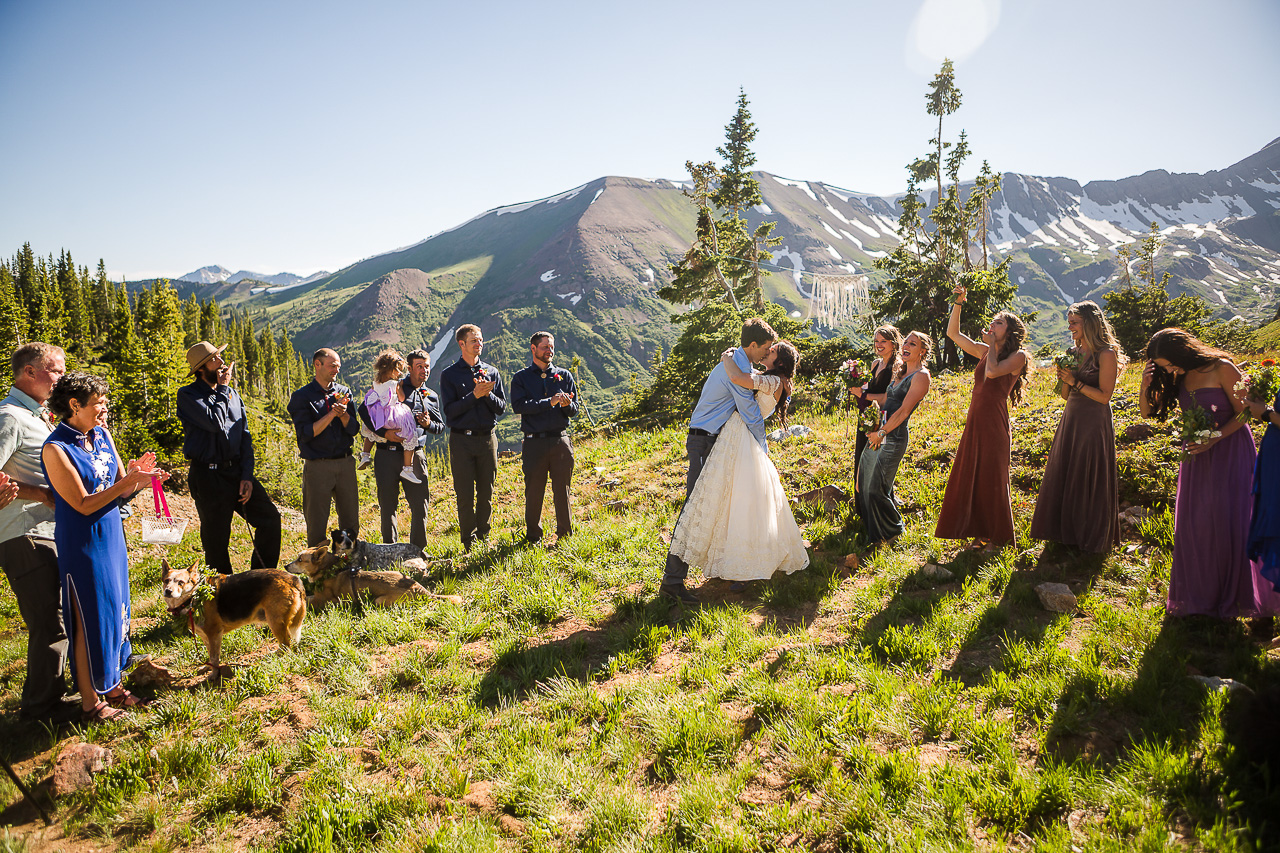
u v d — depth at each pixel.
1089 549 5.69
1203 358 4.66
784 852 3.13
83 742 4.28
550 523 9.19
